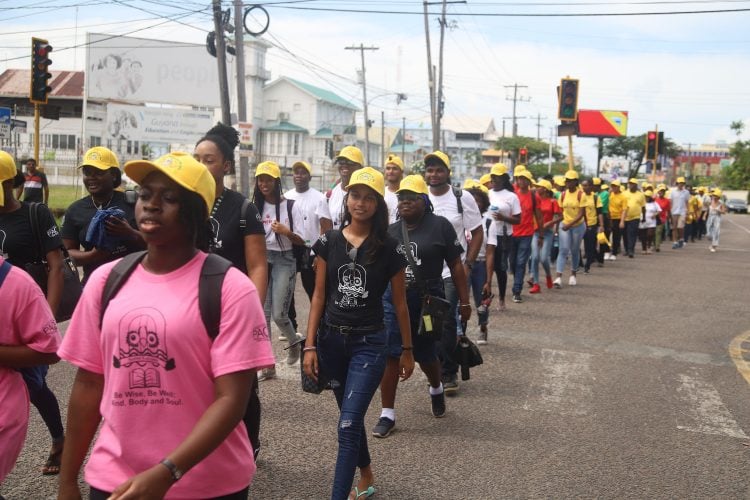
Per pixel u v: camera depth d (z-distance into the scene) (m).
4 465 3.23
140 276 2.46
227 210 4.54
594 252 16.62
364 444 4.52
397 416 6.23
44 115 36.03
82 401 2.52
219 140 4.52
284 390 6.79
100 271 2.51
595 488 4.87
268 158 68.44
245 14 22.78
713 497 4.78
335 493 4.07
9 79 59.72
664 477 5.08
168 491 2.41
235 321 2.38
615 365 8.18
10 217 4.46
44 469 4.71
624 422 6.23
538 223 12.66
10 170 3.97
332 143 61.16
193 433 2.29
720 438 5.91
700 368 8.17
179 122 41.66
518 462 5.28
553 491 4.80
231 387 2.37
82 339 2.49
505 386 7.21
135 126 41.19
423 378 7.48
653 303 12.54
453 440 5.68
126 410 2.39
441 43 40.22
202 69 43.75
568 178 14.14
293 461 5.12
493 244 9.13
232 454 2.53
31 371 4.04
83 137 42.28
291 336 7.46
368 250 4.42
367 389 4.31
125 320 2.38
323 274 4.54
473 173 112.50
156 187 2.40
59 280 4.52
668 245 26.89
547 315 11.01
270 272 7.30
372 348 4.41
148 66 43.00
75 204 5.31
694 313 11.69
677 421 6.30
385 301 5.65
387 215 4.50
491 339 9.26
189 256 2.47
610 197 20.02
